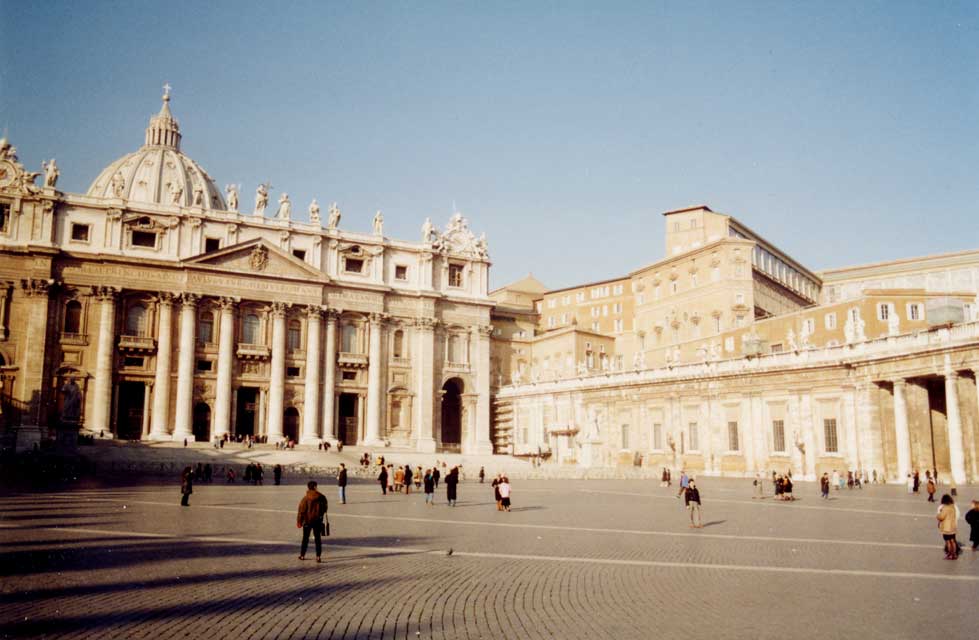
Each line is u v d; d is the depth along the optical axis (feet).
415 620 44.42
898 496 146.61
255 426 291.58
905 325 239.50
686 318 324.39
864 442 191.01
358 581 55.47
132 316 276.21
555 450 300.20
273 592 51.13
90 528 83.05
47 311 260.83
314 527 64.13
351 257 316.40
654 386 258.57
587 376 293.02
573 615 46.11
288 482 185.06
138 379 273.33
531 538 81.66
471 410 331.16
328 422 299.79
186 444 252.01
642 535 84.94
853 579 57.98
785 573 60.59
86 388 265.54
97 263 269.85
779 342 269.44
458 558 67.26
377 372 311.68
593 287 404.57
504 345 379.55
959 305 170.91
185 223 287.07
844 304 244.83
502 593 52.19
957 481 165.58
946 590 53.88
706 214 338.54
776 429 216.33
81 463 191.01
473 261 342.03
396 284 324.60
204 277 283.38
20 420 253.85
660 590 53.62
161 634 40.47
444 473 226.38
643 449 261.65
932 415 191.42
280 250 294.66
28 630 40.81
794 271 367.25
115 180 281.74
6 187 263.29
